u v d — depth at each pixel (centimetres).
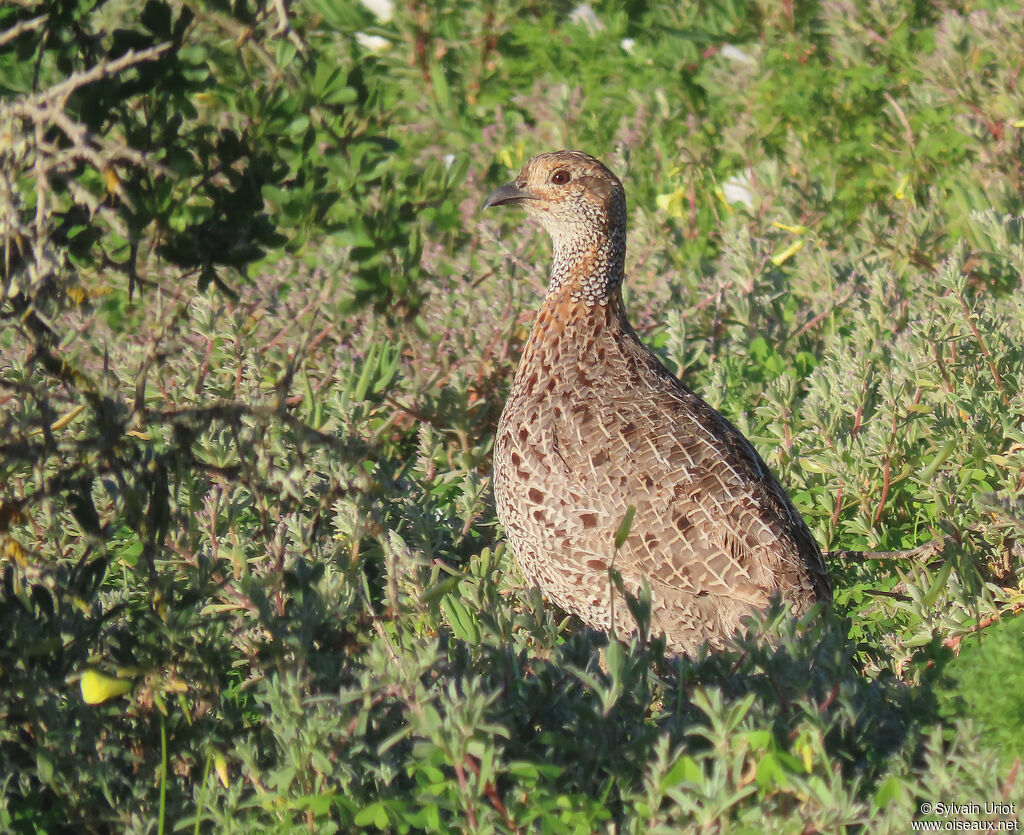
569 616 1054
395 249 873
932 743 648
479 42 2064
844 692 700
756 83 2006
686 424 1020
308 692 754
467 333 1362
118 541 1081
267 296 1401
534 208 1116
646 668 720
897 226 1711
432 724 625
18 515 672
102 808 755
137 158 604
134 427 671
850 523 1174
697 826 607
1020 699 707
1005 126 1786
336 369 1288
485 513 1172
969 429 1159
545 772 635
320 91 756
